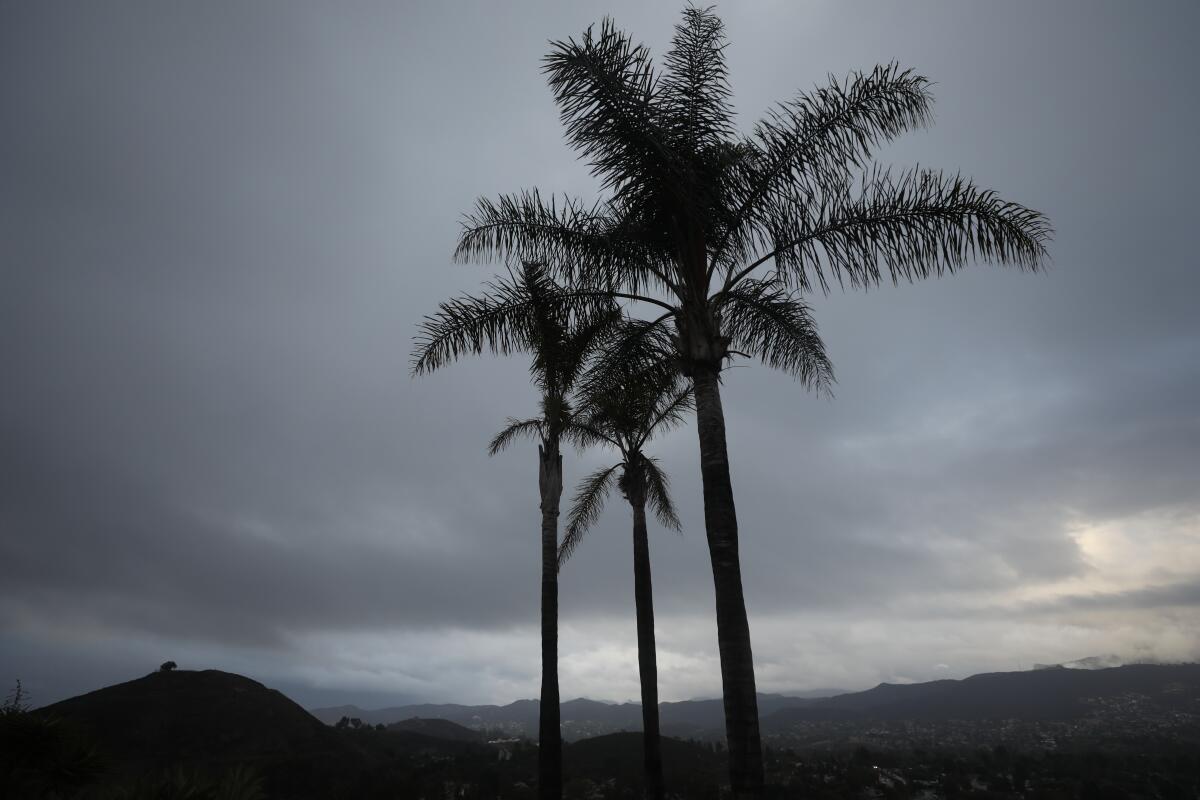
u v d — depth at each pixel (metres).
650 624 18.12
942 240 10.49
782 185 11.17
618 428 19.28
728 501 9.98
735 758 8.87
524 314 13.36
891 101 10.97
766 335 12.98
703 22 11.83
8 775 7.82
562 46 10.20
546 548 17.69
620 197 11.16
